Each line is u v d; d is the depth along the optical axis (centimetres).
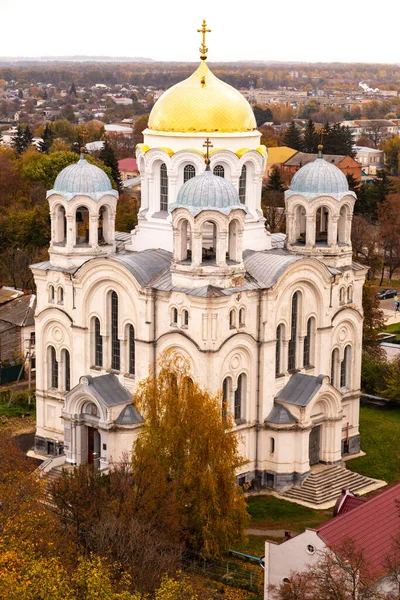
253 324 10875
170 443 9688
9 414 13225
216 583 9200
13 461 9944
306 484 11150
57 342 11788
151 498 9306
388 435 12625
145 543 8638
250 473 11138
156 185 11650
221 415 9931
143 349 10919
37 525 8800
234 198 10531
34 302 15238
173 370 10575
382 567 7931
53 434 11969
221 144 11344
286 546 8262
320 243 11900
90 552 8556
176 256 10619
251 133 11562
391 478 11681
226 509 9488
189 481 9469
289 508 10781
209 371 10475
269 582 8362
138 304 10875
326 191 11625
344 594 7581
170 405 9800
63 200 11475
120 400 10994
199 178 10512
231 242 10650
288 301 11169
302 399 11112
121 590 7875
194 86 11519
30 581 7500
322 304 11519
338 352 11944
